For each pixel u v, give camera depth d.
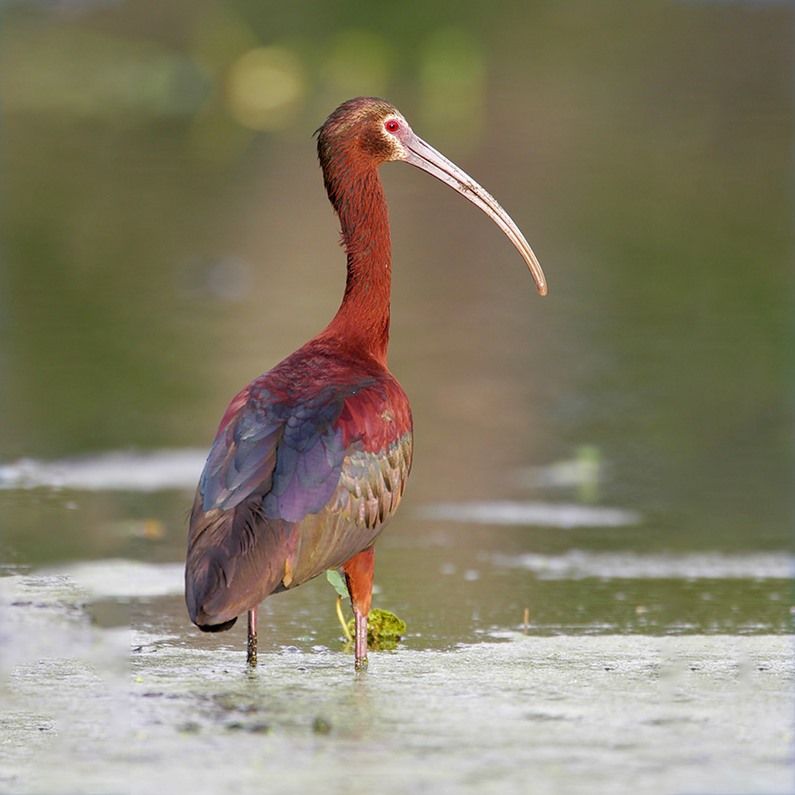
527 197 27.56
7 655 9.22
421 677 8.69
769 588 11.15
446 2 44.38
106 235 24.98
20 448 14.86
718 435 15.77
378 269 10.12
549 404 16.83
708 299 21.56
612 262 23.62
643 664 8.97
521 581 11.34
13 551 11.70
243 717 7.83
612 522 13.05
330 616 10.54
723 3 49.75
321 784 6.74
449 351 18.98
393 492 9.22
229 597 8.10
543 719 7.74
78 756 7.20
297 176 29.78
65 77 39.53
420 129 33.00
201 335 19.28
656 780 6.79
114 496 13.34
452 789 6.67
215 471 8.63
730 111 35.62
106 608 10.39
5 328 19.59
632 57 42.31
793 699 8.09
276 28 42.59
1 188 28.12
